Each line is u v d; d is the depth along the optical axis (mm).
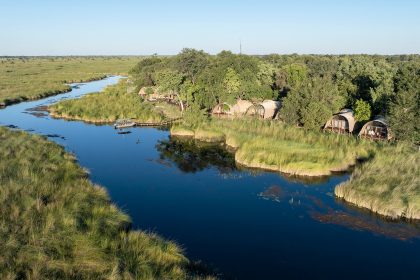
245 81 72062
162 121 66375
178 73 80188
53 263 19344
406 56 196625
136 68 121812
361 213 30781
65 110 72562
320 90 56562
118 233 24172
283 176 39656
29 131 59094
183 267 21391
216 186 36906
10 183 28531
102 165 43250
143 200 33312
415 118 45281
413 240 26453
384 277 22219
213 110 67812
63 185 30641
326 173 39938
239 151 44875
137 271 19531
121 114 69312
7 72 156000
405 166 35938
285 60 147375
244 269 22875
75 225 23453
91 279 18438
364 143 46156
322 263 23672
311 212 31016
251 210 31391
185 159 45656
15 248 20359
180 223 28875
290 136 49562
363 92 63594
